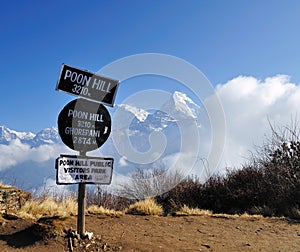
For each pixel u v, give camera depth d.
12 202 3.71
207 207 5.92
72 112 2.92
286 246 3.11
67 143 2.88
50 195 4.54
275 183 5.64
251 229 3.75
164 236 3.25
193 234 3.42
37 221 3.19
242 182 6.14
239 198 5.73
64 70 2.88
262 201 5.51
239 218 4.32
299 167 5.69
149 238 3.14
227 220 4.16
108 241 2.96
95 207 4.14
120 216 4.00
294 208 4.82
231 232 3.58
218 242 3.17
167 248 2.88
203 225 3.85
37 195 4.39
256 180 5.96
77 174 2.89
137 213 4.36
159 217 4.16
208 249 2.93
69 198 4.30
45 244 2.81
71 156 2.86
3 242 2.82
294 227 3.88
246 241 3.25
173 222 3.92
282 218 4.40
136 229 3.44
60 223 3.09
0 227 3.10
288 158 5.96
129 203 5.81
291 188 5.29
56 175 2.77
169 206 5.67
